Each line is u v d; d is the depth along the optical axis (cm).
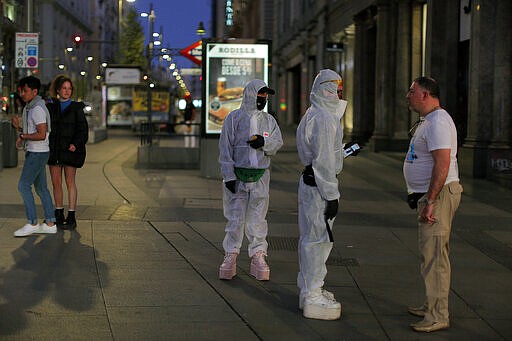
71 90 1037
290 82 6003
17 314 627
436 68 2172
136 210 1225
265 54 1773
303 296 653
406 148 2752
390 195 1552
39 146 964
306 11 4684
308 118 636
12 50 6588
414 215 1271
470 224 1189
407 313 668
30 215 973
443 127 596
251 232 782
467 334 611
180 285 742
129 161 2295
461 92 2123
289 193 1539
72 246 918
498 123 1811
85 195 1398
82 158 1034
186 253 898
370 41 3192
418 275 817
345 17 3481
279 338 586
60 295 691
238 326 614
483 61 1841
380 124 2797
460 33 2122
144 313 641
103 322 612
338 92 641
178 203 1323
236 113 771
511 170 1788
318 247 643
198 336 584
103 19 12288
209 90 1781
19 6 6881
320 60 4159
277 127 780
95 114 4812
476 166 1844
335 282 779
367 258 904
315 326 622
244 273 807
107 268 805
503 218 1258
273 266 848
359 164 2292
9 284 726
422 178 619
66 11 9450
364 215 1259
